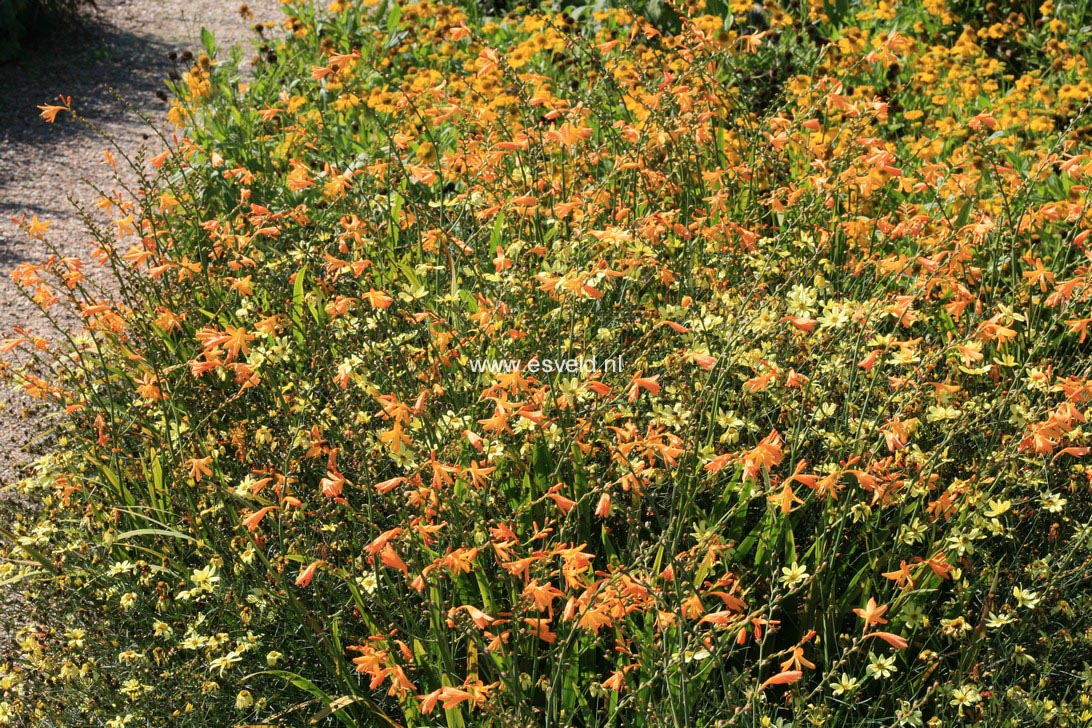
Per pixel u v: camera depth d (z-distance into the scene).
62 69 10.73
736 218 4.85
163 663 2.93
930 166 4.39
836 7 7.61
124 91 10.33
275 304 4.16
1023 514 3.25
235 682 2.92
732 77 6.18
